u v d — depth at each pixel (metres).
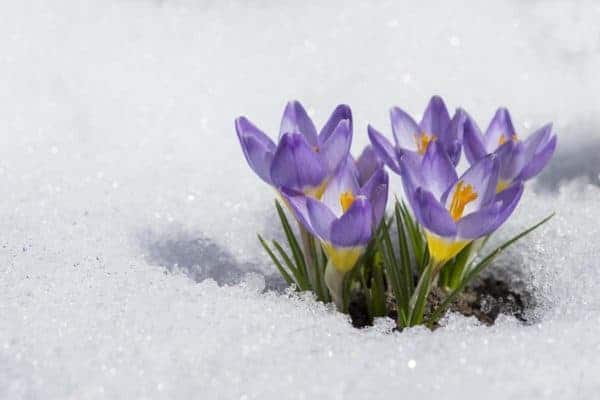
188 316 0.85
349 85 1.05
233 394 0.81
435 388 0.81
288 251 0.94
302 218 0.86
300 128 0.88
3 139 1.01
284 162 0.86
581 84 1.05
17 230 0.93
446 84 1.05
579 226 0.94
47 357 0.83
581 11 1.10
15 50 1.07
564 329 0.84
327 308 0.89
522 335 0.84
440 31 1.09
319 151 0.87
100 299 0.86
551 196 0.97
